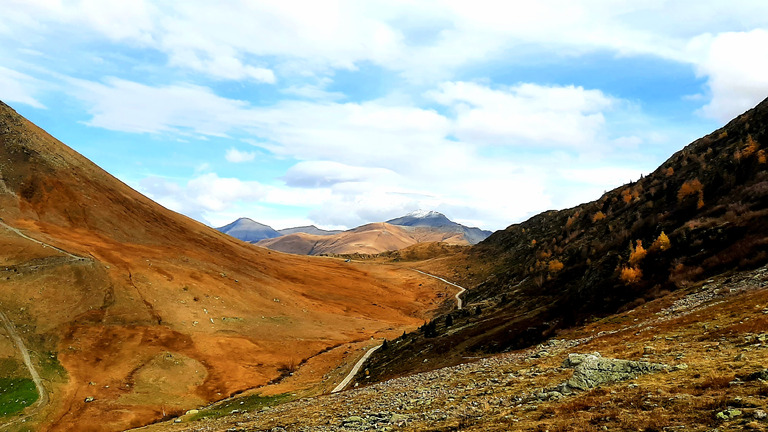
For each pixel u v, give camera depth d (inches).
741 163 2593.5
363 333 5433.1
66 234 5152.6
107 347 3673.7
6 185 5364.2
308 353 4500.5
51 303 3922.2
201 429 1578.5
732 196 2402.8
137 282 4717.0
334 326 5600.4
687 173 3368.6
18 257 4286.4
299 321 5472.4
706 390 591.8
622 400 629.9
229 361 3983.8
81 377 3191.4
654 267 2294.5
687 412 519.5
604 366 846.5
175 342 4040.4
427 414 898.7
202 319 4621.1
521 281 4579.2
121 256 5132.9
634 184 4608.8
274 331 4904.0
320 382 3341.5
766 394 520.1
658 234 2723.9
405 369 2637.8
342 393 2049.7
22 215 5108.3
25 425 2529.5
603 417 572.1
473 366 1738.4
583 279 2883.9
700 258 2047.2
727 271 1777.8
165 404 3065.9
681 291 1838.1
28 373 3036.4
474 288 7268.7
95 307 4119.1
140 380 3324.3
